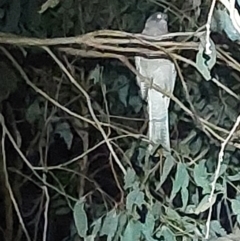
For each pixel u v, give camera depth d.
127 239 1.95
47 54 2.22
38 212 2.52
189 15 2.36
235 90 2.52
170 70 2.16
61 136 2.47
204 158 2.47
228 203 2.59
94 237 1.98
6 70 2.10
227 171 2.48
